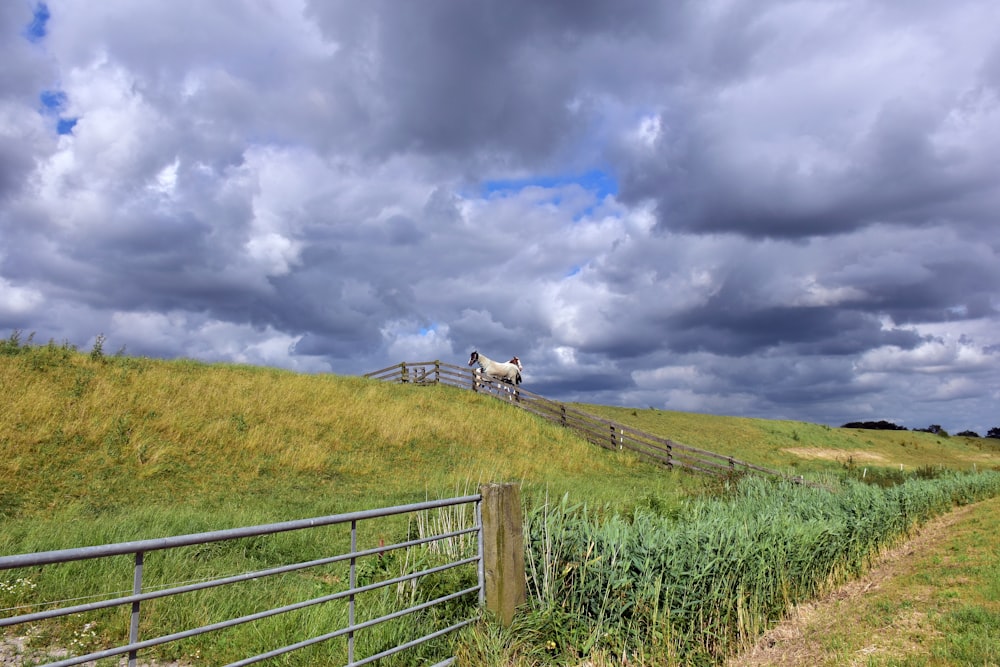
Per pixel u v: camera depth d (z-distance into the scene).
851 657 5.80
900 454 37.53
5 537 9.43
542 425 28.44
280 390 22.44
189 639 5.74
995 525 12.00
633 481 21.30
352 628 4.59
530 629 5.55
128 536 9.77
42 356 19.31
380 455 19.84
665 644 5.66
